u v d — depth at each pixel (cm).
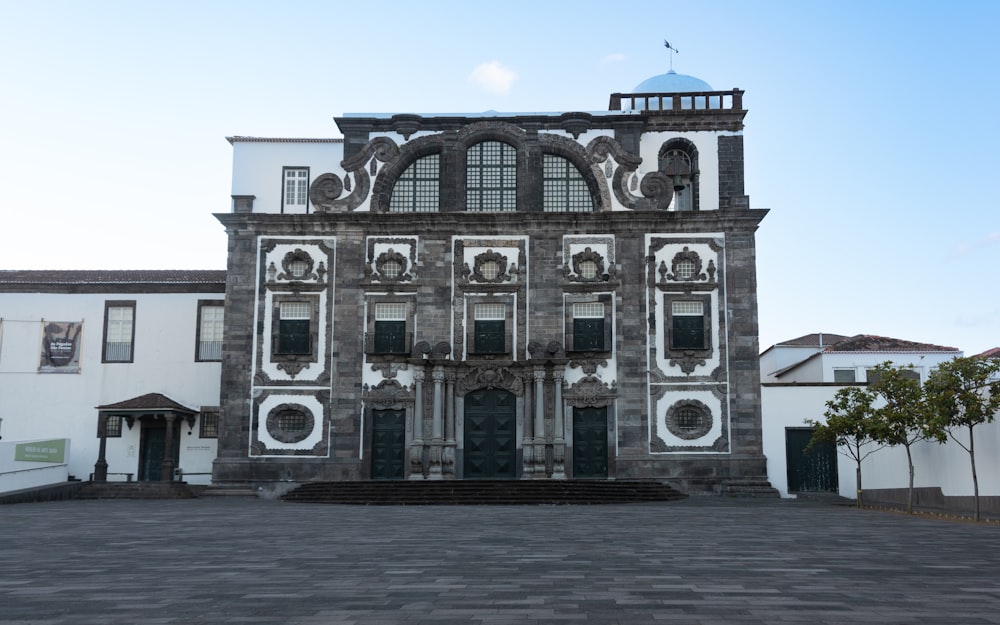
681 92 4956
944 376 2856
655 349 4438
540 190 4656
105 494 4416
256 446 4434
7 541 2059
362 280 4534
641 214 4512
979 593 1238
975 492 2719
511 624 1023
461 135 4688
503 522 2647
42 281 4953
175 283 4944
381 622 1039
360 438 4428
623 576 1411
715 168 4841
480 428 4447
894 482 3794
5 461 4141
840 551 1794
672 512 3175
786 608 1121
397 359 4469
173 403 4706
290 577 1412
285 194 4816
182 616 1082
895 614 1080
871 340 5812
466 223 4559
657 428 4378
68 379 4888
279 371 4484
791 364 6525
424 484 4034
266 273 4559
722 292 4462
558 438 4344
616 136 4700
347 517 2905
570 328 4466
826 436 3578
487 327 4512
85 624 1036
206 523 2634
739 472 4319
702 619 1050
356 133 4731
